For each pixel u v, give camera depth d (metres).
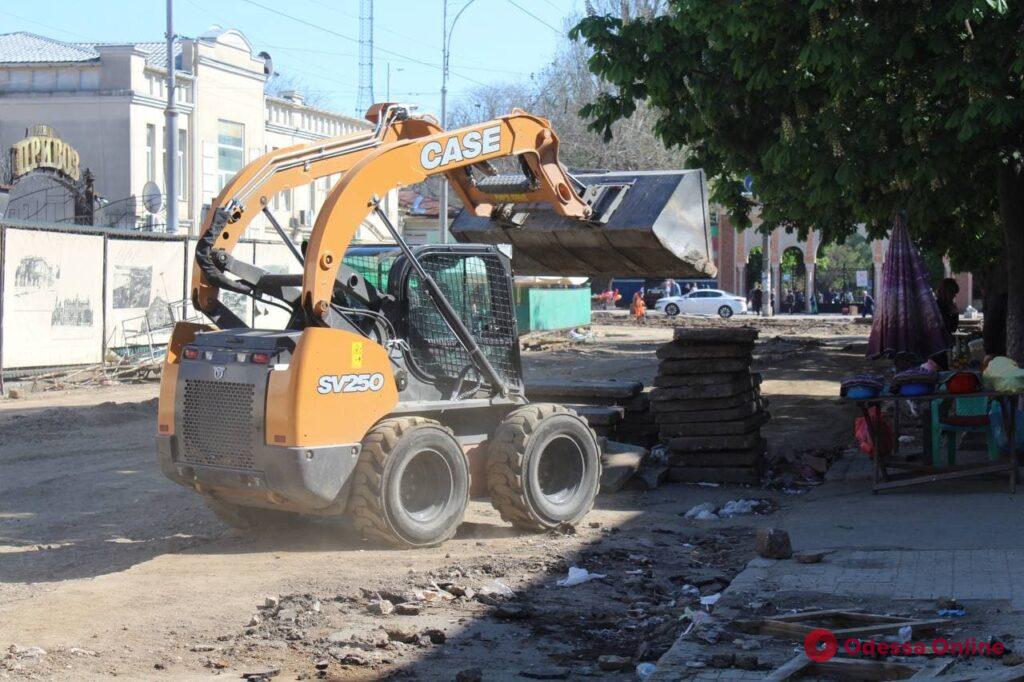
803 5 13.06
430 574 8.48
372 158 9.43
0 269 22.66
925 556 8.37
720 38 13.81
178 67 41.12
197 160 41.09
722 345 12.50
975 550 8.50
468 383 10.25
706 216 12.31
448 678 6.27
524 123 10.99
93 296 25.17
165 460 9.47
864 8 12.84
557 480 10.45
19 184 34.62
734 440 12.55
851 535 9.40
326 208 9.11
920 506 10.68
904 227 15.77
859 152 13.25
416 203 67.00
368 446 9.12
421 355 9.95
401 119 10.77
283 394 8.77
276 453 8.75
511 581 8.42
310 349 8.77
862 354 30.25
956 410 11.62
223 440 9.08
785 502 11.70
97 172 38.44
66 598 7.91
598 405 14.16
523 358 31.45
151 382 25.02
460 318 10.27
